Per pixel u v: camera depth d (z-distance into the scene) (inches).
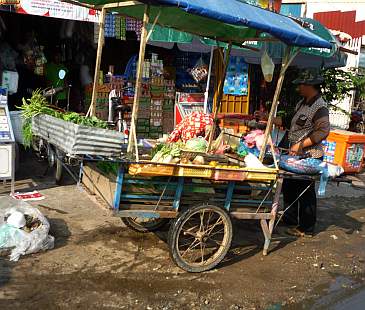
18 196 231.8
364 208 280.8
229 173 161.8
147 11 139.2
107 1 178.4
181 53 376.5
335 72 427.2
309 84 213.8
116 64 359.3
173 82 371.9
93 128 137.0
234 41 218.5
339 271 184.9
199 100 385.1
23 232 169.8
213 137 216.1
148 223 203.5
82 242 185.3
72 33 335.3
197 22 196.1
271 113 177.6
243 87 400.8
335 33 412.8
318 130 209.5
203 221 175.9
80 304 140.2
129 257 175.9
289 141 225.1
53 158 237.0
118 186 149.8
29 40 308.3
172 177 159.5
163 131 371.9
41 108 176.7
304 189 213.8
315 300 158.7
